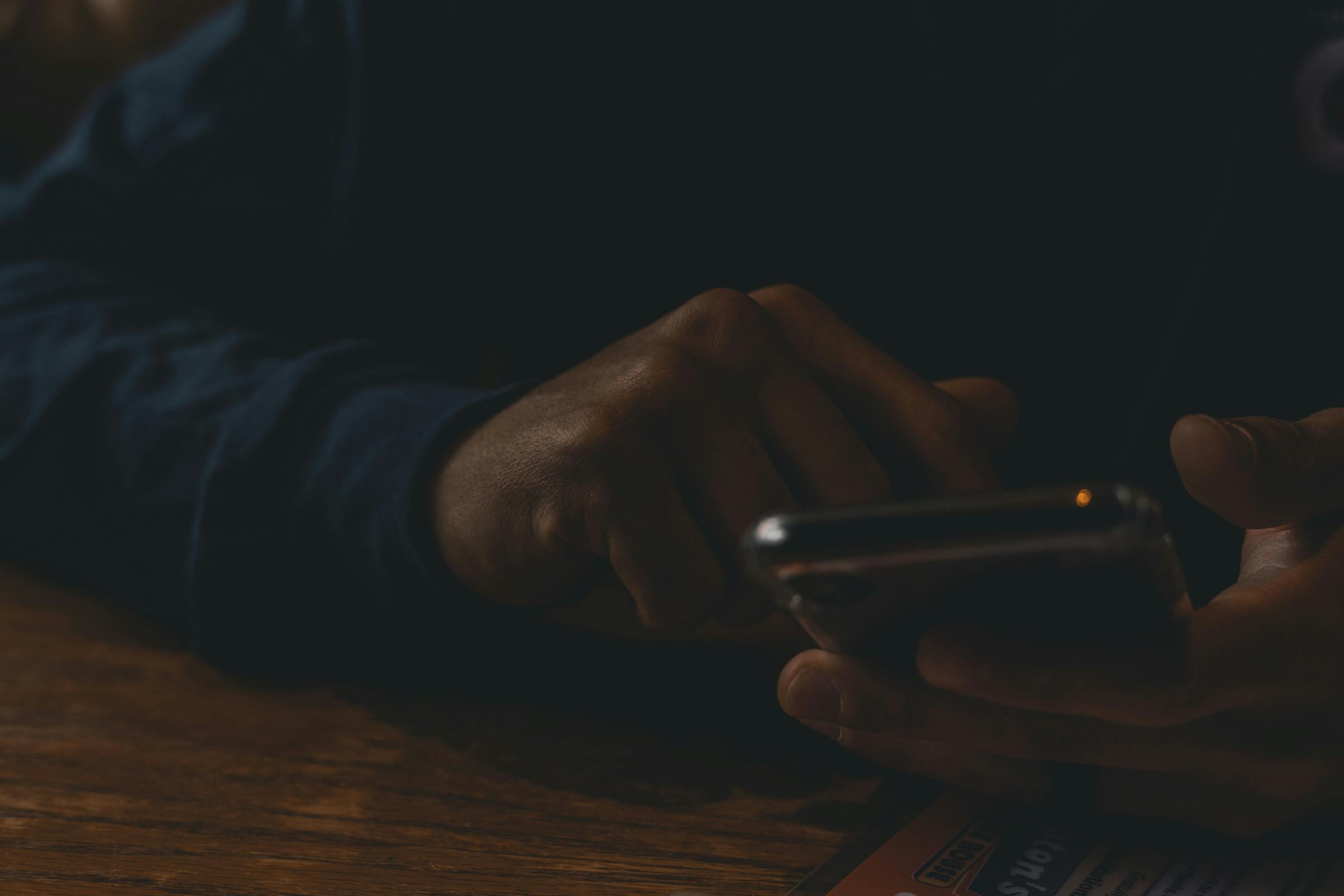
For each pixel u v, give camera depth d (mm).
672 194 1111
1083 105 934
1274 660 387
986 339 998
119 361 822
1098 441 960
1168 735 416
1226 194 872
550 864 463
